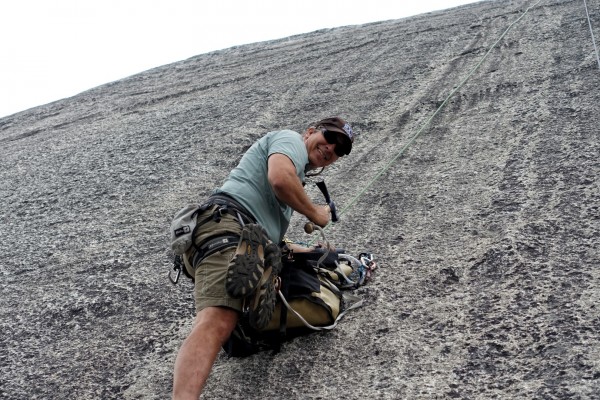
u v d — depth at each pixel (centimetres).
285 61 1212
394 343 340
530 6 1191
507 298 359
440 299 375
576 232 414
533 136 599
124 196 647
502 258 402
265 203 331
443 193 530
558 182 492
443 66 941
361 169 632
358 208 539
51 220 618
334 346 347
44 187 720
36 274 505
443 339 335
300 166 324
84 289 464
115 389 346
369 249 459
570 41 880
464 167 576
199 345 286
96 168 753
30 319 434
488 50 962
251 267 292
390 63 1022
